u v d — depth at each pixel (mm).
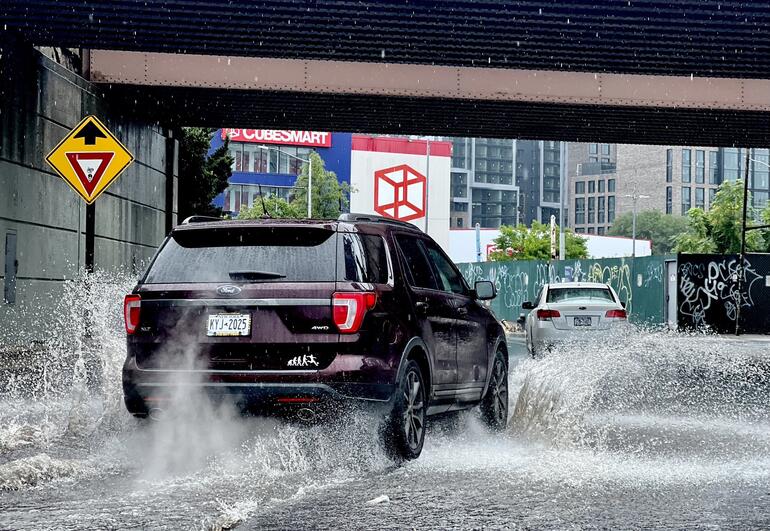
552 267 79312
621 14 32688
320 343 12898
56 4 31922
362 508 10883
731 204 123625
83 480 12305
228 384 12875
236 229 13547
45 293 36625
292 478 12586
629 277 72125
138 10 32781
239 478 12516
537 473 13164
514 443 16094
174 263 13539
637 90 44750
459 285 17172
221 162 73500
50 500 11125
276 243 13430
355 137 165000
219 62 42000
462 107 46688
